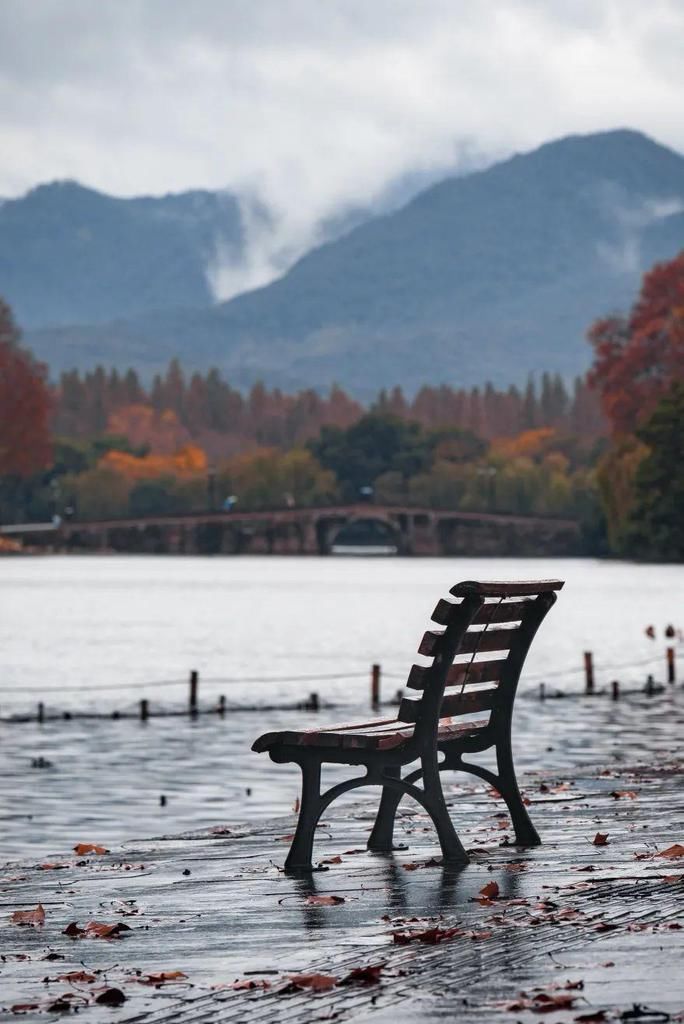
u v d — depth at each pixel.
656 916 15.53
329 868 19.95
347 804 28.28
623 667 94.44
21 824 33.91
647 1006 12.07
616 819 23.70
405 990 13.10
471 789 29.94
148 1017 12.74
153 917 17.19
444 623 19.67
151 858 22.23
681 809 24.66
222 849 22.78
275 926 16.36
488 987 13.02
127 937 16.12
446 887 18.19
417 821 24.95
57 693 81.12
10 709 70.38
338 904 17.50
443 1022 11.98
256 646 127.38
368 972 13.65
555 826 23.28
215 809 36.31
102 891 19.17
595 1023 11.68
